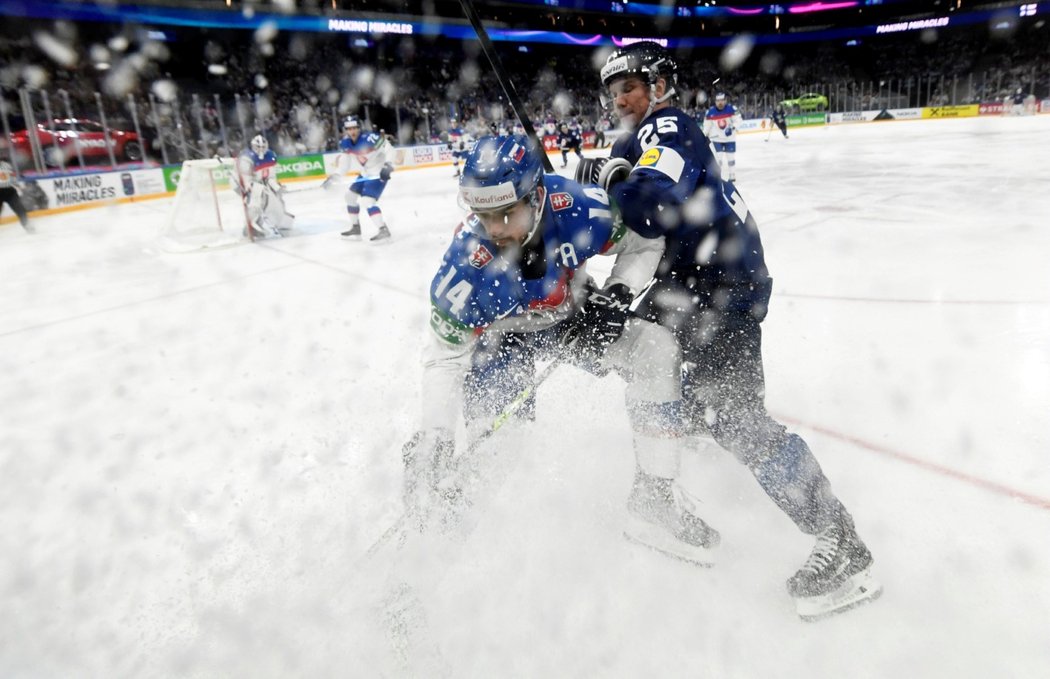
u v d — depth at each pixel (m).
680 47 30.94
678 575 1.61
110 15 17.39
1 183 9.12
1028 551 1.61
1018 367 2.64
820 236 5.46
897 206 6.61
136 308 4.70
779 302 3.75
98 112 14.69
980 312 3.30
